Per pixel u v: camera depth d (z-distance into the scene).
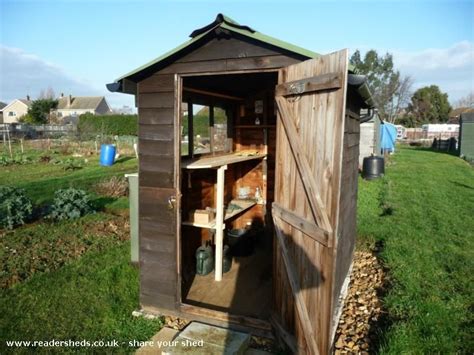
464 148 22.23
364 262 5.69
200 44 3.62
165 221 3.98
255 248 6.39
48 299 4.34
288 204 3.38
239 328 3.81
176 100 3.78
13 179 12.77
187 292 4.67
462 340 3.45
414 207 8.88
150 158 3.97
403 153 25.11
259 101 6.52
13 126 30.64
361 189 11.34
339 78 2.58
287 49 3.25
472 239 6.38
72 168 15.48
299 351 3.22
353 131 4.30
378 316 4.02
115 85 3.87
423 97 51.69
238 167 6.82
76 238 6.56
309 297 3.05
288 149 3.33
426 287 4.50
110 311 4.09
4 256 5.63
